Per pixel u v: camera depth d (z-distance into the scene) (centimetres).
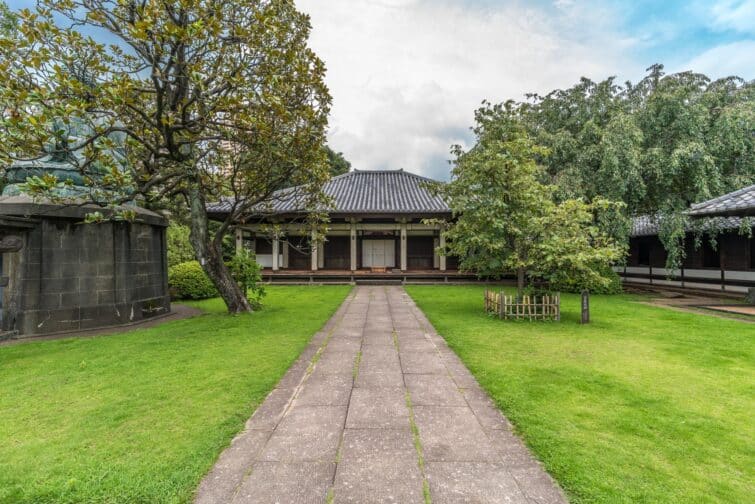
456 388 407
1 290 716
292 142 764
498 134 875
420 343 611
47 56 532
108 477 244
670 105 1174
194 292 1212
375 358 523
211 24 548
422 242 1934
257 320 805
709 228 1213
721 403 362
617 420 324
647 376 440
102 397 386
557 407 351
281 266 1903
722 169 1200
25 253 721
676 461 261
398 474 247
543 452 271
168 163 812
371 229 1783
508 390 394
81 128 741
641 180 1159
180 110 656
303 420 329
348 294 1323
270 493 228
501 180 834
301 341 617
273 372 458
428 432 306
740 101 1187
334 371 467
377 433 305
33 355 559
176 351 563
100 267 804
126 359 524
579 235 795
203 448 279
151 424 322
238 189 910
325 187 2036
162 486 234
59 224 757
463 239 867
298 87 754
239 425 319
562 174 1252
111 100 557
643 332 682
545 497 223
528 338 634
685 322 779
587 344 594
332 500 221
